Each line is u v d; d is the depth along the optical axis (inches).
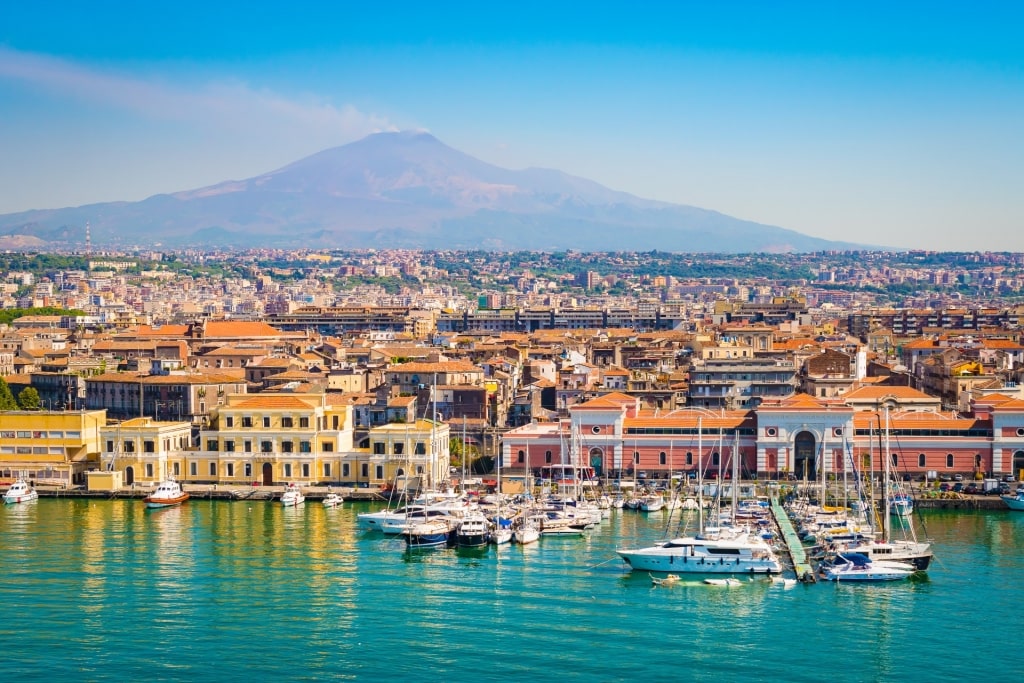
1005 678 7800.2
